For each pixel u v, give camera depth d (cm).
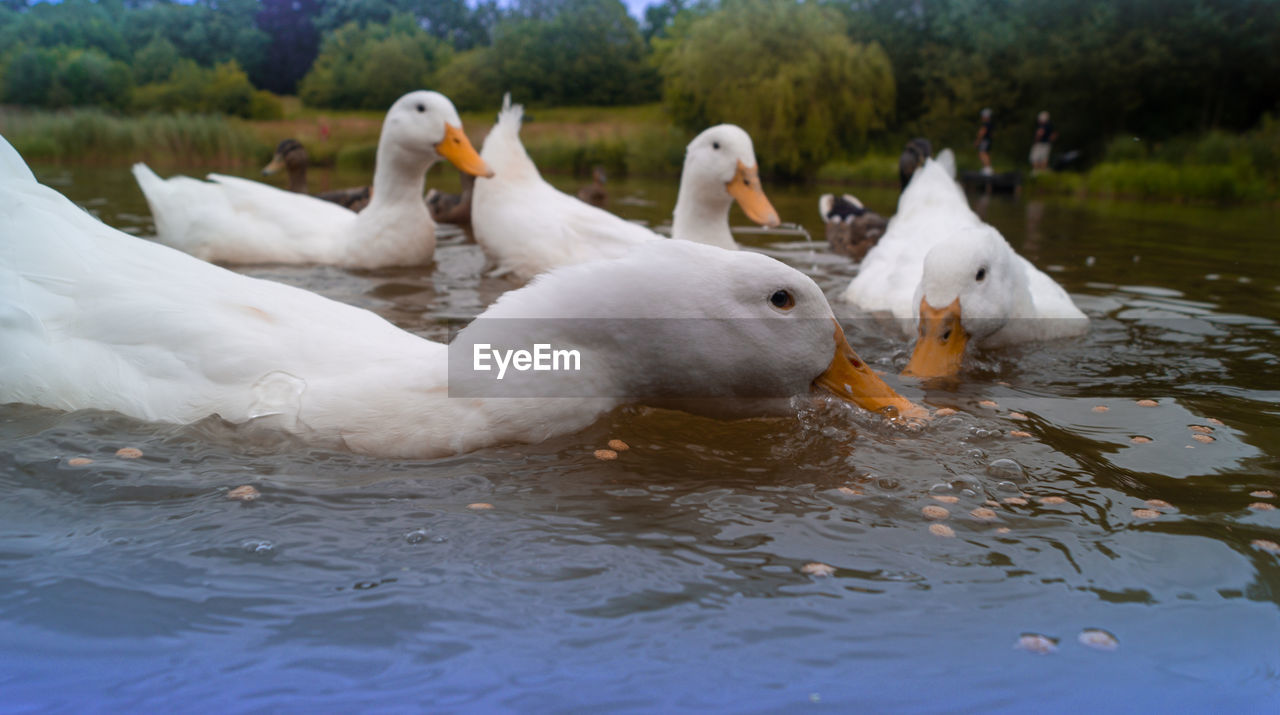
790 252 859
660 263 316
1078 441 319
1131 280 691
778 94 3309
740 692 172
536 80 7106
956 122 3862
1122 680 176
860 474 284
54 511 240
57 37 6400
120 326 299
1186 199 1931
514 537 235
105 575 209
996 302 437
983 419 344
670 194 1761
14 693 167
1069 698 171
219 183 716
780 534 239
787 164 3325
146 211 991
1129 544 234
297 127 4141
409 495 260
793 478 280
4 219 310
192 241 678
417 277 641
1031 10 3669
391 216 677
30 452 272
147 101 5478
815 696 171
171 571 212
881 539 237
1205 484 277
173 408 292
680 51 4038
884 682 175
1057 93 3481
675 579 214
